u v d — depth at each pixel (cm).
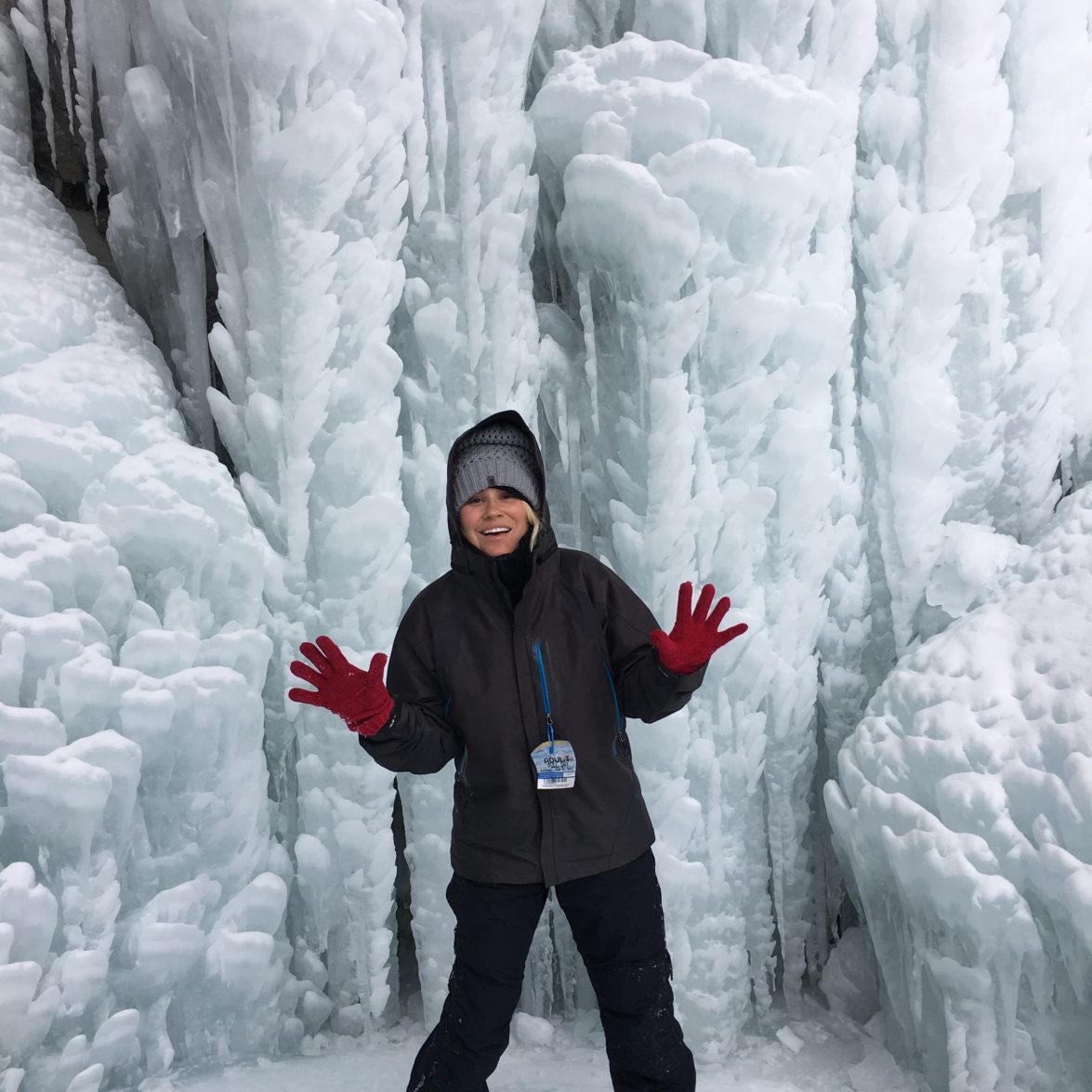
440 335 221
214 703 196
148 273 242
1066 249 245
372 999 221
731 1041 224
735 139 213
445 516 225
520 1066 213
